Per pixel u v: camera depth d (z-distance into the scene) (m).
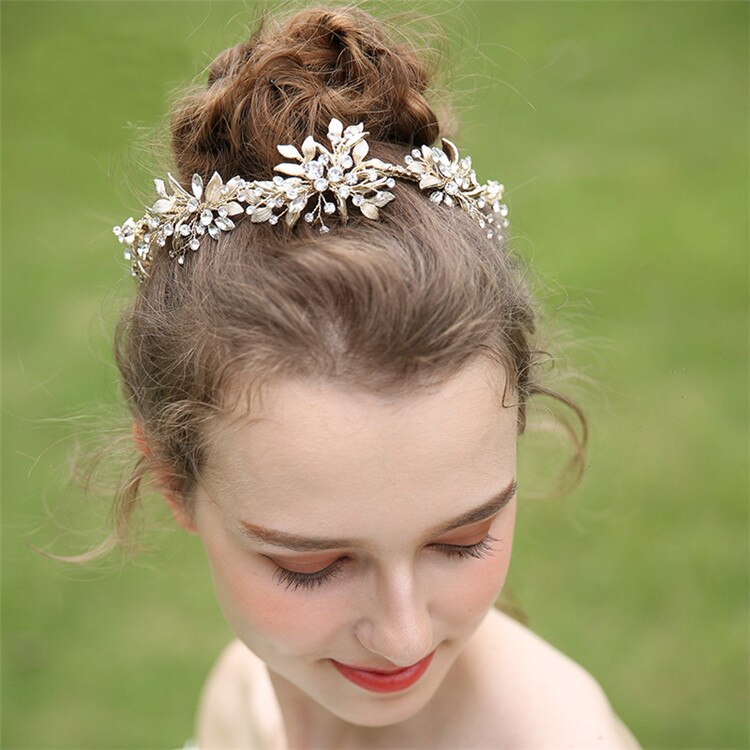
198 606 4.47
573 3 8.62
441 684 2.11
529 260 2.19
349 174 1.58
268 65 1.71
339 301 1.47
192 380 1.63
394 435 1.45
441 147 1.82
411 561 1.55
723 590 4.14
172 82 2.58
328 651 1.68
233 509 1.60
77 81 7.83
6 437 5.05
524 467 2.98
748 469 4.55
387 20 1.99
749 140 6.82
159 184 1.75
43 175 7.14
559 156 6.79
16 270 6.34
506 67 7.80
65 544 3.16
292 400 1.47
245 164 1.72
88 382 5.29
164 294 1.75
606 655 3.96
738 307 5.39
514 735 2.01
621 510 4.45
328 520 1.49
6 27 8.48
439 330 1.45
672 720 3.73
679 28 8.18
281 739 2.70
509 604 2.55
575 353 3.78
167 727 4.04
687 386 4.93
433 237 1.56
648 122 7.11
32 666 4.27
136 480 2.00
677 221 6.11
